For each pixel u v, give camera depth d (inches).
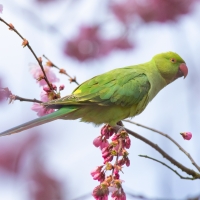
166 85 477.4
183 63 471.8
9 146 441.7
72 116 401.7
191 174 409.1
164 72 464.1
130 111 420.8
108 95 406.0
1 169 434.0
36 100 388.5
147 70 447.2
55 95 397.7
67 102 388.5
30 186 437.7
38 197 435.5
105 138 373.7
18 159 439.2
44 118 368.2
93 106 402.6
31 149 443.8
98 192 305.6
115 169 313.9
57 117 378.0
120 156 331.9
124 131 338.0
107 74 419.5
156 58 466.3
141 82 423.5
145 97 425.4
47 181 438.0
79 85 411.5
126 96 411.5
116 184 306.2
